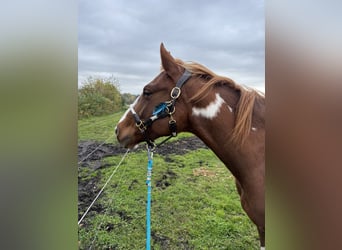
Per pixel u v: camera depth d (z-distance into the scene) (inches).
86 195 87.4
